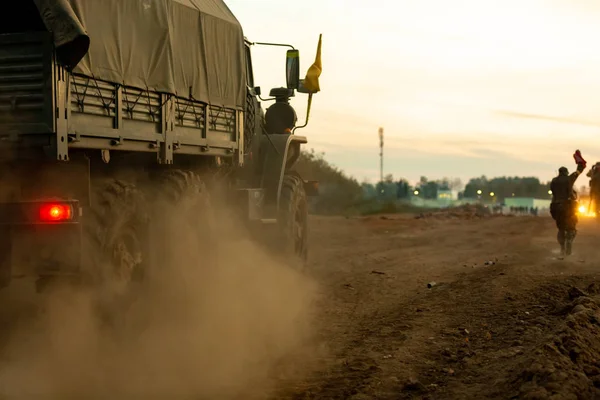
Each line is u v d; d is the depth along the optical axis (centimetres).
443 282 1344
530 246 2095
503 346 823
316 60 1410
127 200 872
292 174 1509
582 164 1788
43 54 763
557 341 746
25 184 809
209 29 1098
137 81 914
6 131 770
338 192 6303
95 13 833
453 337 884
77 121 804
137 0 914
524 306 1057
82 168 812
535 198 18050
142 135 923
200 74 1071
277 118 1462
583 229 2745
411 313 1041
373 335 907
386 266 1612
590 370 696
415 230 2906
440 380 703
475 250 2000
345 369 751
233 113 1189
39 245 764
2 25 897
